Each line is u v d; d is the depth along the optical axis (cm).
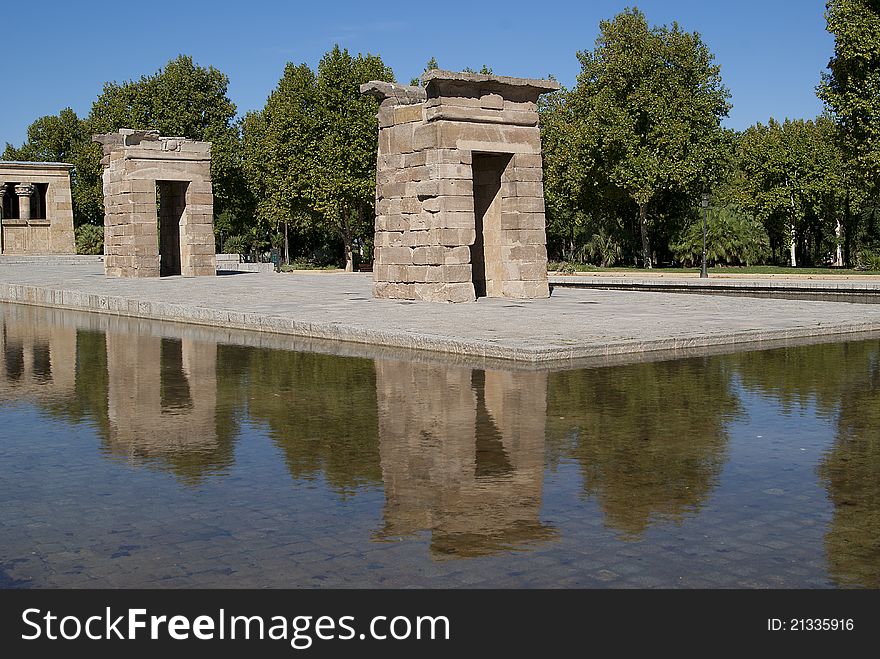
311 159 5622
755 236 6084
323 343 1817
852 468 825
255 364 1543
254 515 700
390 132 2653
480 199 2809
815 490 755
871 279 3962
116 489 779
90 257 5522
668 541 632
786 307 2286
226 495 756
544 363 1464
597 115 5812
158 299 2595
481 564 595
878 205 6744
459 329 1766
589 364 1455
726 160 6091
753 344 1711
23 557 615
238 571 588
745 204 6375
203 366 1536
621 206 6619
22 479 815
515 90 2641
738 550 614
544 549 619
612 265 6631
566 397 1180
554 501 730
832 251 7119
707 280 3975
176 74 6744
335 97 5641
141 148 3850
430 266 2523
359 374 1398
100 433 1015
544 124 6575
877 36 4378
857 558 598
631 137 5734
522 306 2322
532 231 2692
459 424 1028
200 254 4022
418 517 691
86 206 7444
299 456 889
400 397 1198
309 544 634
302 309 2248
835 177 6084
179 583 573
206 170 4022
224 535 654
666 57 5950
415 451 904
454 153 2528
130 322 2416
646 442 933
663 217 6550
